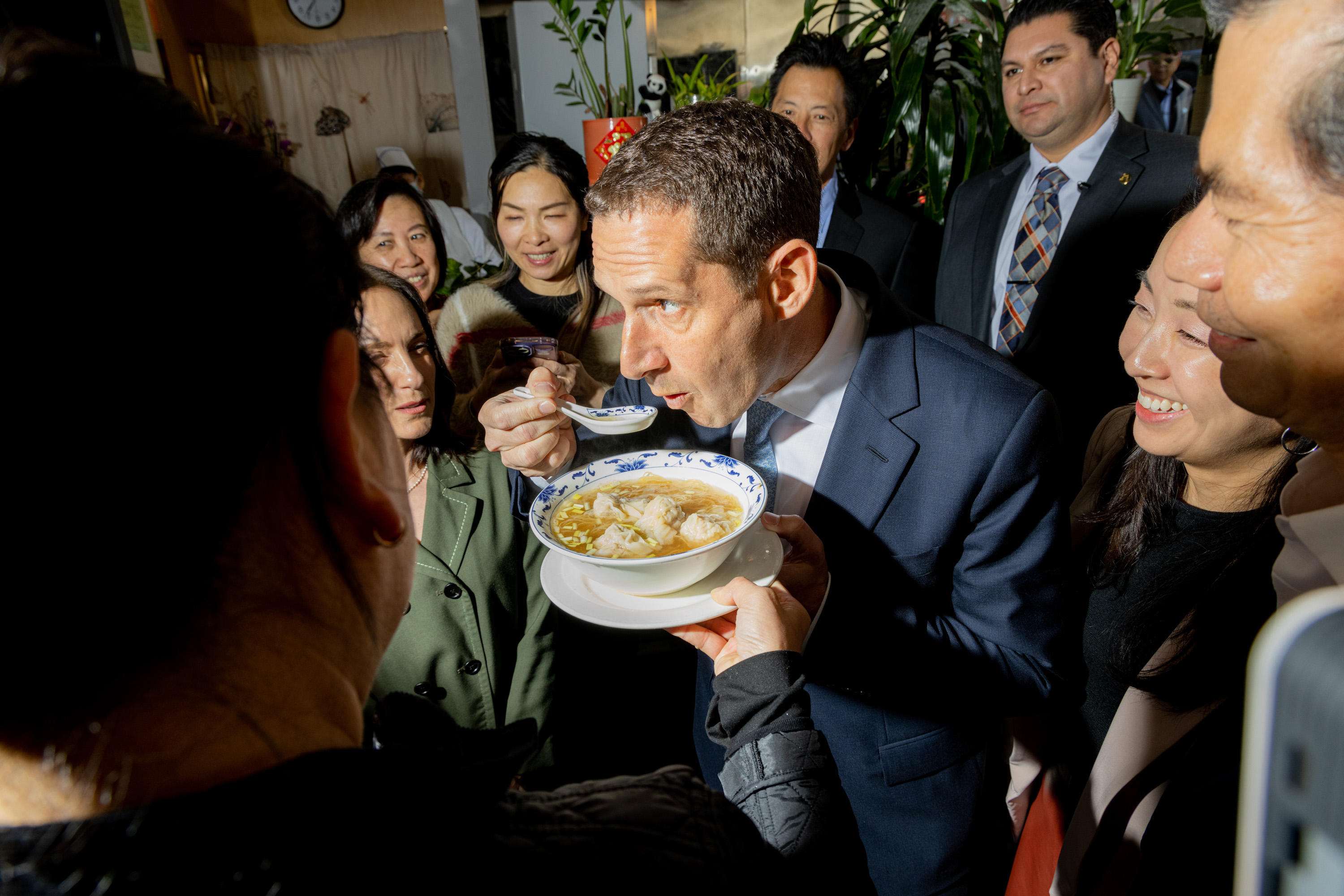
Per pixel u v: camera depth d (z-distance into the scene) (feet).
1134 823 2.94
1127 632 3.21
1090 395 7.16
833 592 3.50
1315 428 1.58
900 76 9.36
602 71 17.63
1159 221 6.81
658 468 3.44
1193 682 2.84
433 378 4.30
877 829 3.67
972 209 8.42
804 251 2.84
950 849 3.66
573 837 1.22
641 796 1.37
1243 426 2.70
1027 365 7.54
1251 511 2.91
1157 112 11.67
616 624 2.52
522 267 6.98
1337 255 1.32
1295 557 1.81
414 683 4.25
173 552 0.95
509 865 1.11
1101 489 3.70
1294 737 0.57
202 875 0.91
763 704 2.22
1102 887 3.04
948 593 3.69
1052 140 7.42
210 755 1.00
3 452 0.85
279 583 1.10
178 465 0.93
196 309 0.92
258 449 1.03
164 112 0.98
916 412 3.31
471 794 1.16
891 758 3.54
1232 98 1.36
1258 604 2.68
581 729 6.45
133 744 0.97
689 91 11.20
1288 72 1.27
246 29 18.79
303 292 1.08
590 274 7.06
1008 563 3.36
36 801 0.97
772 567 2.80
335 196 20.53
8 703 0.92
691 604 2.64
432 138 20.18
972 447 3.22
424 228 7.00
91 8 4.99
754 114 2.74
